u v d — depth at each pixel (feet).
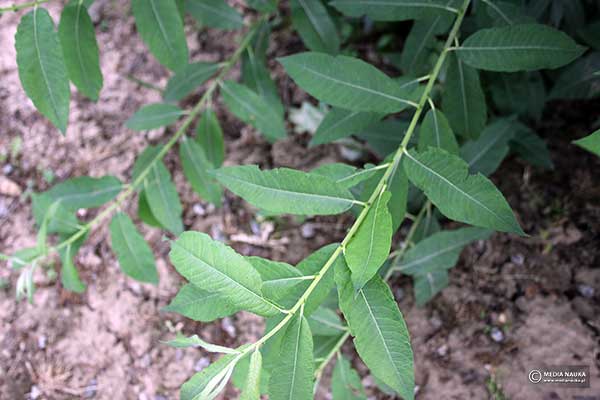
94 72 1.82
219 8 2.20
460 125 1.89
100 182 2.08
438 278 2.10
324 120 1.88
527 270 2.26
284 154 2.63
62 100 1.67
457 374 2.21
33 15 1.63
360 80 1.68
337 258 1.42
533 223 2.30
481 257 2.31
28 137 2.84
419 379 2.24
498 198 1.46
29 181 2.79
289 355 1.35
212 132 2.24
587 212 2.26
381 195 1.43
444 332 2.27
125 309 2.53
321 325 1.84
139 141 2.78
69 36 1.76
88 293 2.58
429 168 1.53
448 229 2.37
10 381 2.51
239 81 2.76
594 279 2.19
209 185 2.21
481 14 1.92
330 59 1.68
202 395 1.29
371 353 1.36
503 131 2.06
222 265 1.32
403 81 1.80
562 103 2.39
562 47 1.66
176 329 2.48
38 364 2.52
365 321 1.37
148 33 1.79
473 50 1.73
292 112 2.66
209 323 2.47
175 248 1.33
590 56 1.93
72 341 2.53
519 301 2.23
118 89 2.85
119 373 2.48
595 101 2.35
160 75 2.85
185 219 2.63
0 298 2.62
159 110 2.22
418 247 1.97
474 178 1.48
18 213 2.75
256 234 2.55
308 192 1.46
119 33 2.92
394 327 1.36
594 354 2.10
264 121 2.19
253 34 2.32
